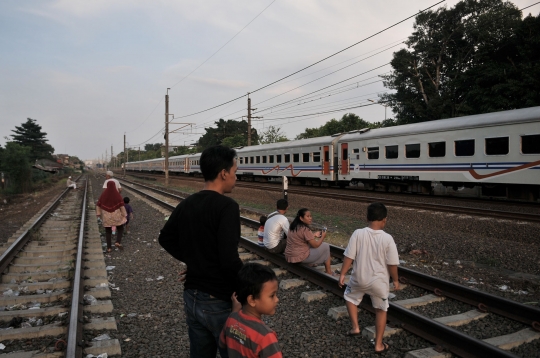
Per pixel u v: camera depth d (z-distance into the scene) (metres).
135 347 4.12
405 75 33.69
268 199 17.95
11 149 32.34
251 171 30.84
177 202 17.80
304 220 6.10
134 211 15.83
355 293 4.02
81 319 4.62
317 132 52.31
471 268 6.71
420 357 3.60
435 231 9.85
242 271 2.21
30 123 73.44
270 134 52.34
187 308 2.47
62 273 6.91
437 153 15.73
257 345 2.09
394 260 3.73
